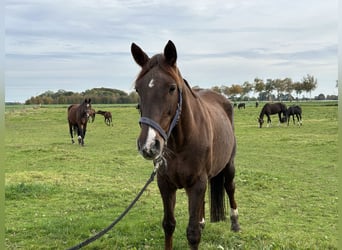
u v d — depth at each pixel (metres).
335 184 9.41
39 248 4.93
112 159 13.38
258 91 93.06
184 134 3.85
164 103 3.40
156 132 3.30
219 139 4.65
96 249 4.91
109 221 5.97
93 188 8.38
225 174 5.47
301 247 4.80
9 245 5.04
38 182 8.91
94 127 32.56
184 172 3.99
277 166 12.37
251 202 7.52
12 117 43.28
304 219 6.39
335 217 6.52
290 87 89.56
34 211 6.62
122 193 7.94
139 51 3.78
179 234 5.30
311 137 20.81
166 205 4.25
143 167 11.98
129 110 55.06
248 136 22.72
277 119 38.84
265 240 5.11
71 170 11.25
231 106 5.79
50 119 41.84
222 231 5.44
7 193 7.62
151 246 4.99
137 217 6.25
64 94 79.88
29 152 14.97
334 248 4.85
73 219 6.06
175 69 3.64
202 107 4.32
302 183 9.48
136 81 3.58
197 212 4.07
